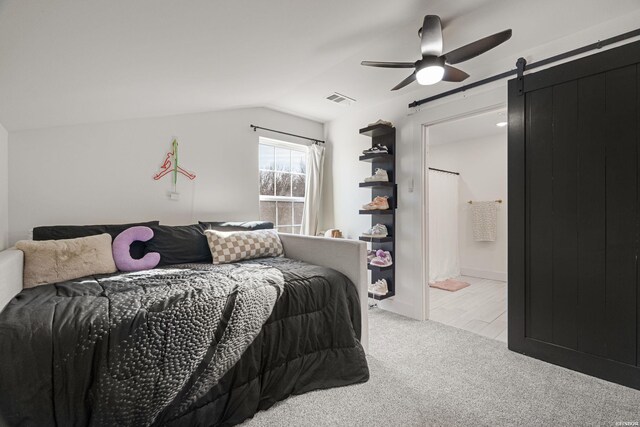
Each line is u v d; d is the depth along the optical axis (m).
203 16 1.40
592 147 1.83
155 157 2.66
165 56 1.67
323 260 2.32
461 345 2.29
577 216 1.90
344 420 1.42
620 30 1.79
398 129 3.10
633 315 1.70
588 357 1.85
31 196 2.12
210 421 1.34
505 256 4.54
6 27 1.08
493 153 4.67
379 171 3.05
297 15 1.61
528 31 1.95
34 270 1.69
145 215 2.61
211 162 3.00
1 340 1.03
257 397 1.47
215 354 1.39
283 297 1.70
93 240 1.98
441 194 4.70
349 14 1.70
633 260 1.70
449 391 1.67
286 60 2.18
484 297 3.68
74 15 1.13
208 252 2.47
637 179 1.68
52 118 2.04
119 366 1.15
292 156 3.83
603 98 1.79
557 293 1.98
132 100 2.16
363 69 2.50
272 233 2.73
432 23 1.62
